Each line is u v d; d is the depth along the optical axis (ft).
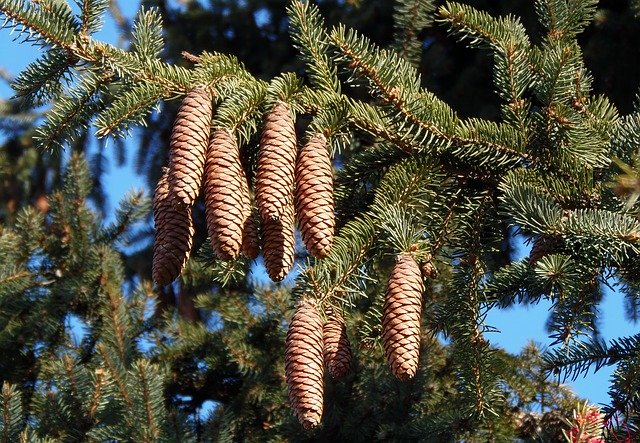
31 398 11.41
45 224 15.51
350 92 11.60
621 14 11.46
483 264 6.81
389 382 10.02
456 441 9.30
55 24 6.46
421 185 6.62
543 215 6.24
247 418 11.09
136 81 6.51
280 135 6.26
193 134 6.21
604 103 6.86
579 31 6.97
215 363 11.78
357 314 9.93
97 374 10.19
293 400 6.17
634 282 6.69
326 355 6.36
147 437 9.73
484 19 6.75
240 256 6.79
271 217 6.14
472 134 6.60
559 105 6.51
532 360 9.80
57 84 6.57
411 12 8.80
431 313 7.14
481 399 6.91
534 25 11.61
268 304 11.69
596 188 6.54
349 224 6.51
